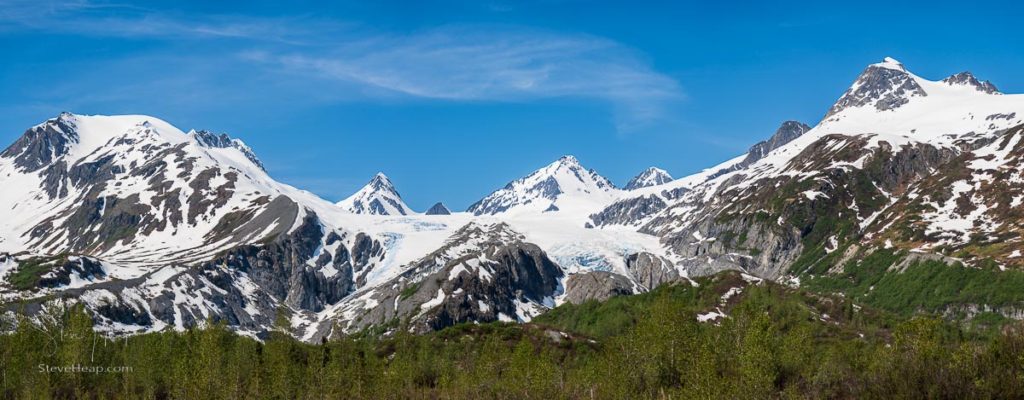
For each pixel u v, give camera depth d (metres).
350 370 149.75
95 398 154.75
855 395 137.88
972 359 127.25
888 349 149.25
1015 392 118.12
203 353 141.25
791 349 154.00
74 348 154.38
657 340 153.62
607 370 149.12
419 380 179.25
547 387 145.50
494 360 162.50
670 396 135.50
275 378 143.50
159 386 157.75
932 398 123.31
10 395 147.88
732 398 128.12
